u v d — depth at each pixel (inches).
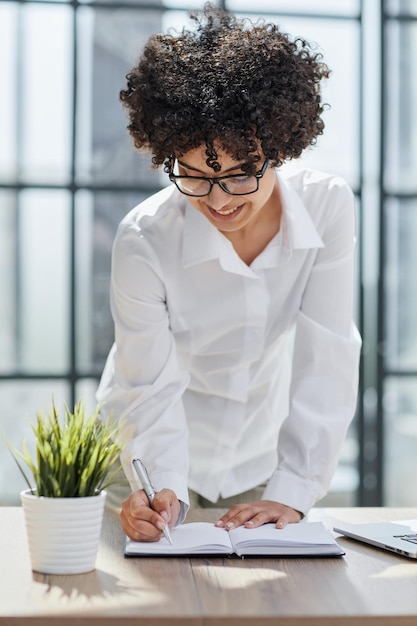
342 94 162.4
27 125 155.3
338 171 163.2
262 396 88.1
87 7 156.0
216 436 87.2
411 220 165.8
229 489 89.0
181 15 157.8
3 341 156.4
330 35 161.5
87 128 157.0
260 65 70.8
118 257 80.4
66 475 63.2
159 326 80.2
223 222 73.1
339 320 82.0
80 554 62.8
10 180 155.4
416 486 165.9
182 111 68.6
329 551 67.4
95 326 158.4
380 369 165.2
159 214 81.4
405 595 59.0
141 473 71.1
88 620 54.7
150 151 76.1
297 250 81.9
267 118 70.4
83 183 157.1
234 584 60.9
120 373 81.2
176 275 80.7
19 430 156.5
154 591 59.3
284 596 58.6
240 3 158.7
